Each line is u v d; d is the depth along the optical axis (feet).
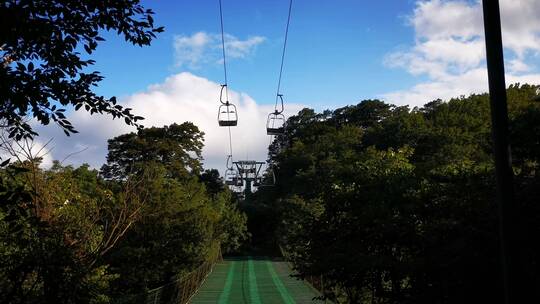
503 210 15.66
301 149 314.14
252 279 134.92
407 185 37.86
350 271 36.06
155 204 83.05
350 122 389.80
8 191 15.72
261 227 284.82
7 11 14.93
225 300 97.91
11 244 24.35
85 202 43.83
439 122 253.65
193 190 117.50
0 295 22.11
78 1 16.42
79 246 32.55
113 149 191.62
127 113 19.33
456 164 39.81
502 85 16.39
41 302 23.90
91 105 18.74
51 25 16.39
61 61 17.26
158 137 195.83
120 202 54.03
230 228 229.66
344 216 41.27
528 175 25.00
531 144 25.18
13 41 15.61
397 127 264.72
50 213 33.47
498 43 16.63
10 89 16.12
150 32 18.26
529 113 25.80
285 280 131.03
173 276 90.94
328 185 43.68
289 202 190.19
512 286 15.20
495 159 16.20
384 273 36.83
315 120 408.05
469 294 24.80
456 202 31.40
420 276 30.14
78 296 25.39
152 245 80.23
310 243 42.11
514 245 15.39
